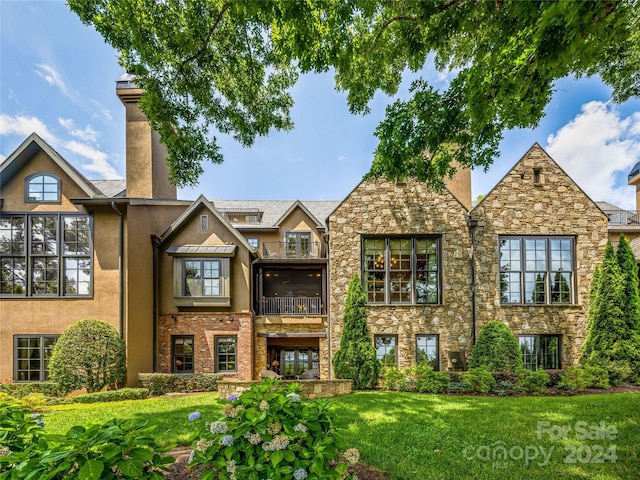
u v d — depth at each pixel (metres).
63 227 10.70
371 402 7.61
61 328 10.41
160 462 2.50
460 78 5.05
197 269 12.45
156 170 12.39
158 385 10.19
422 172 6.27
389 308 11.12
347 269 11.34
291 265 14.18
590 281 10.96
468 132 5.97
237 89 7.15
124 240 10.83
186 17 5.66
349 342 10.29
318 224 16.72
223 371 12.27
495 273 11.13
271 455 2.64
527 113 4.38
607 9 3.10
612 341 9.84
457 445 4.89
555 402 7.32
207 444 2.88
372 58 6.15
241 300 12.60
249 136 7.86
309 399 8.32
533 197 11.34
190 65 6.41
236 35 6.26
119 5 5.40
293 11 4.29
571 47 3.16
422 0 4.37
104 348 9.67
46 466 2.19
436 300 11.27
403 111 5.57
